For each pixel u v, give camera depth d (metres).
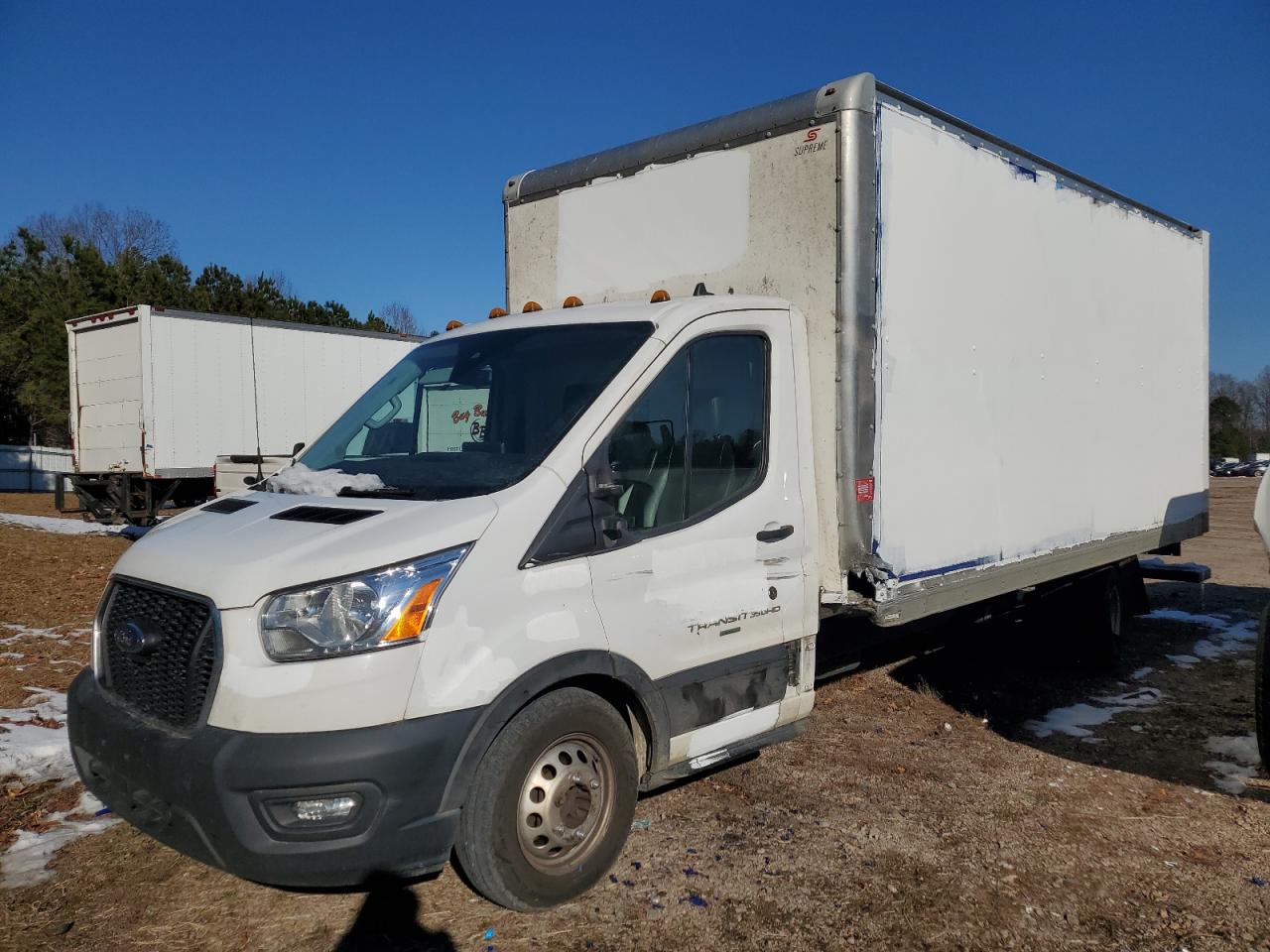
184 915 3.72
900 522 4.96
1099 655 7.73
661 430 4.15
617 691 4.07
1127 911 3.88
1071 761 5.67
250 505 4.08
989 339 5.71
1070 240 6.58
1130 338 7.46
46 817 4.54
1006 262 5.88
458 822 3.40
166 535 3.92
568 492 3.79
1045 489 6.33
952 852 4.38
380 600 3.27
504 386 4.39
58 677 6.60
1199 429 8.75
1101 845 4.49
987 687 7.34
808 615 4.72
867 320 4.70
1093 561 6.98
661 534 4.07
